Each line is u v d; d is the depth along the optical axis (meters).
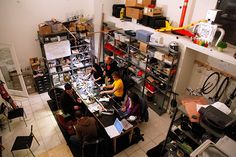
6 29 4.87
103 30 6.27
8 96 4.36
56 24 5.09
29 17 5.05
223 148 1.95
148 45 4.55
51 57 5.26
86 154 3.31
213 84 3.98
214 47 3.37
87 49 6.05
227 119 2.19
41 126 4.25
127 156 3.58
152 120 4.53
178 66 4.17
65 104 3.89
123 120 3.53
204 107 2.46
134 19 5.03
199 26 3.47
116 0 6.08
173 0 4.34
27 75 5.34
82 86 4.62
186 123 2.93
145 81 4.98
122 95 4.32
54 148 3.69
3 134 4.02
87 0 5.80
